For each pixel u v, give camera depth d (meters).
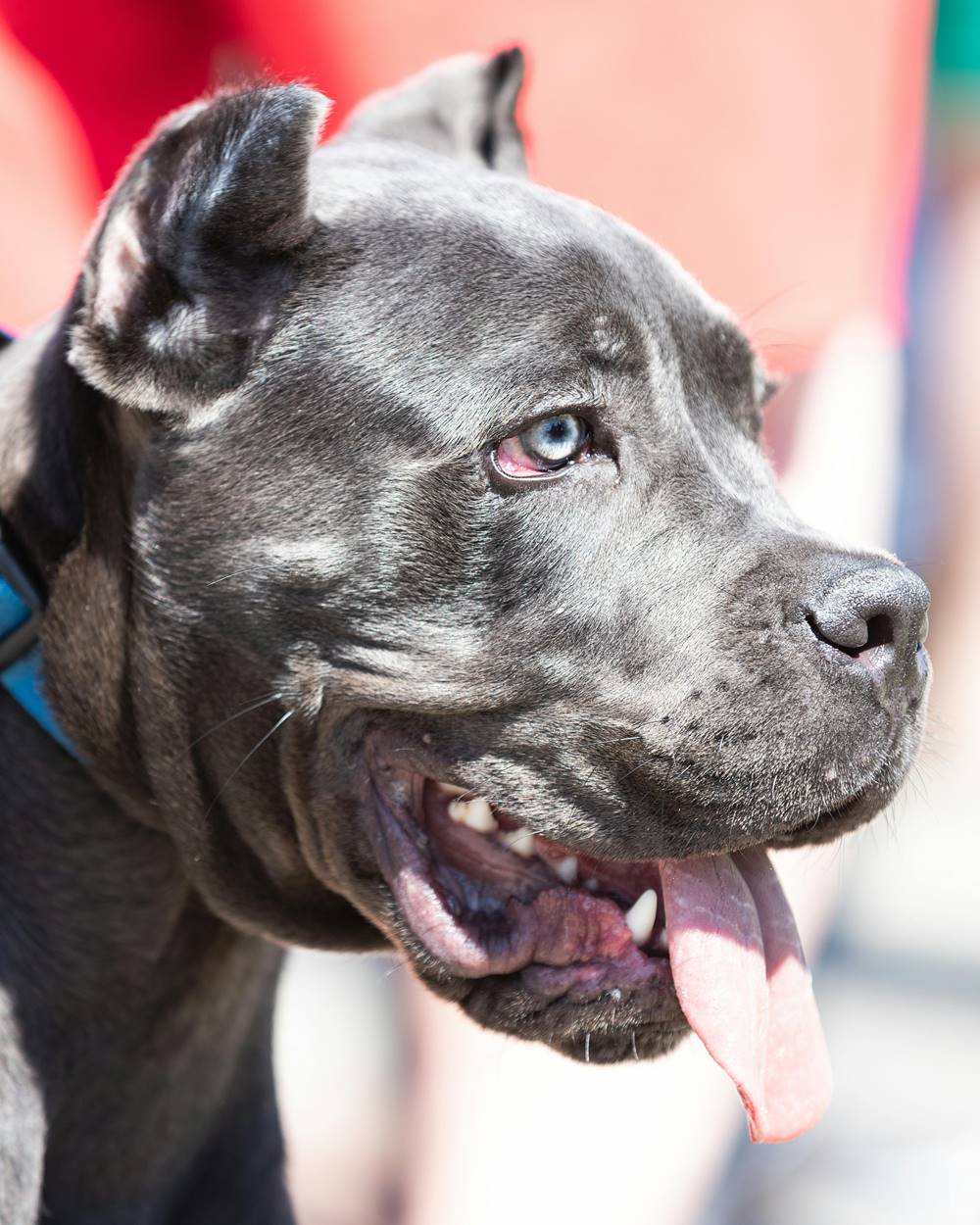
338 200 4.68
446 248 4.58
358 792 4.66
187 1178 5.11
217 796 4.71
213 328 4.55
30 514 4.71
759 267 6.56
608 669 4.47
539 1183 6.10
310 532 4.52
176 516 4.57
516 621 4.50
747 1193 8.05
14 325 6.10
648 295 4.69
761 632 4.43
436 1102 6.27
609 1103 6.18
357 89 6.43
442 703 4.52
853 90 6.63
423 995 6.34
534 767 4.53
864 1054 9.16
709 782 4.41
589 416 4.55
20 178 6.20
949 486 7.97
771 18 6.46
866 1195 8.07
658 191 6.48
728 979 4.39
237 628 4.57
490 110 5.69
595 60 6.38
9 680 4.68
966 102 7.79
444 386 4.48
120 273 4.51
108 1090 4.82
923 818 11.70
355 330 4.53
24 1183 4.55
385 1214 6.82
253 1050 5.25
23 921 4.64
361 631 4.53
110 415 4.68
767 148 6.51
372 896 4.71
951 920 10.43
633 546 4.52
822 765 4.38
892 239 7.19
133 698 4.69
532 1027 4.61
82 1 6.29
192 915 4.92
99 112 6.52
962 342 7.85
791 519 4.72
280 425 4.53
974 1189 8.12
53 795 4.70
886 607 4.42
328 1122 8.21
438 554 4.50
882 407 7.01
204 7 6.33
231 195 4.47
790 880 6.62
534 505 4.50
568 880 4.73
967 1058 9.13
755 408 5.03
